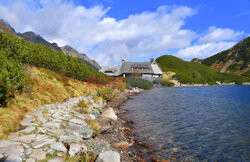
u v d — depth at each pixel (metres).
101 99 16.81
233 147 7.05
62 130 6.22
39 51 16.69
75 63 23.69
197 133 8.75
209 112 13.96
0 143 4.46
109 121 10.18
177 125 10.16
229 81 96.00
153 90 38.28
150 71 71.62
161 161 5.81
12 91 7.78
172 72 96.81
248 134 8.57
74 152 4.75
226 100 21.98
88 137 6.41
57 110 9.20
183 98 23.27
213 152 6.61
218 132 8.91
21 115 6.80
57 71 18.59
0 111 6.13
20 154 4.06
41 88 11.34
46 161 3.99
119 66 80.50
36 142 4.90
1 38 12.12
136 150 6.67
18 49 12.79
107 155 4.79
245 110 14.91
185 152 6.58
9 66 7.89
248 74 135.88
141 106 16.67
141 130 9.20
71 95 14.70
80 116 8.84
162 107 16.12
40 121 6.86
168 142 7.55
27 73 11.84
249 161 5.87
